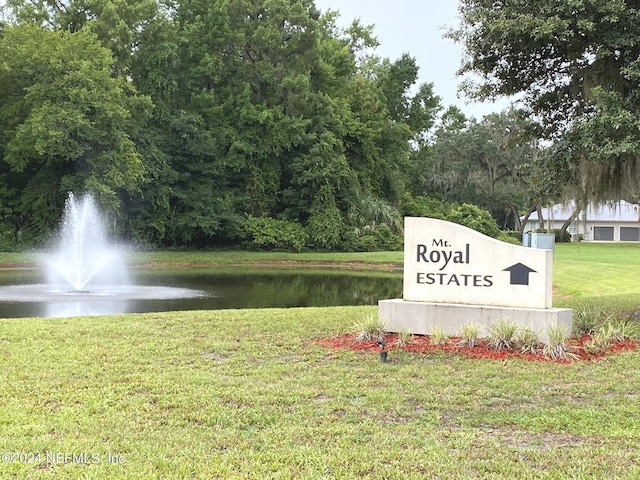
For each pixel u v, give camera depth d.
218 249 44.75
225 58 46.59
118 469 4.39
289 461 4.58
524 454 4.77
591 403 6.11
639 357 8.01
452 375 7.09
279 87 45.31
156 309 15.18
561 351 7.88
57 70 32.75
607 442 5.04
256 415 5.65
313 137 45.50
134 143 37.75
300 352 8.31
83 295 18.31
